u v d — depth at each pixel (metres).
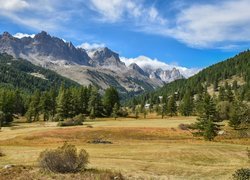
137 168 34.69
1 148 52.91
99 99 151.12
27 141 66.94
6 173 29.05
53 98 153.50
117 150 49.94
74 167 30.02
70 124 104.12
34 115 142.38
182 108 161.75
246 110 91.56
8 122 134.00
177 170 34.47
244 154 47.25
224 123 103.56
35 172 29.36
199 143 62.03
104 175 28.28
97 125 99.81
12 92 164.50
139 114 178.00
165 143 61.22
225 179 31.00
